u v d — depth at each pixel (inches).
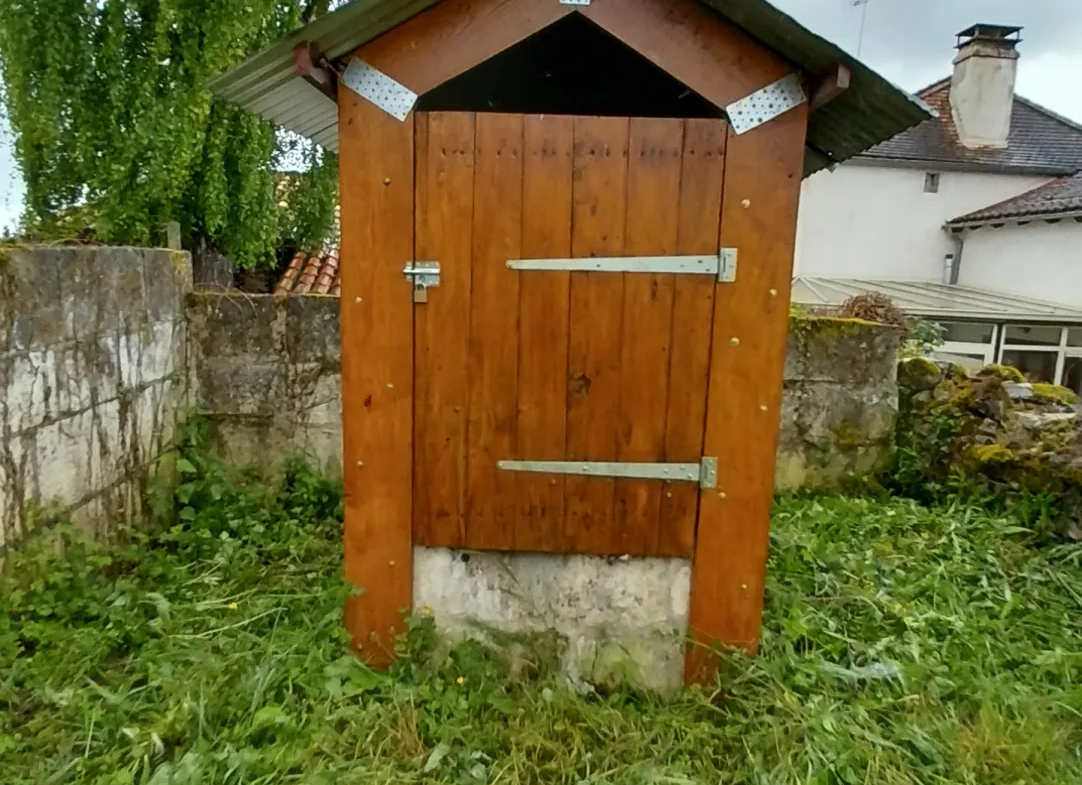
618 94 128.5
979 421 166.7
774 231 86.9
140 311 134.3
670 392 91.0
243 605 108.6
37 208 171.6
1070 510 143.3
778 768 80.3
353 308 90.2
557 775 80.2
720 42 83.6
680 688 97.7
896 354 171.9
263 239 198.5
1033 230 422.3
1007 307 400.2
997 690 94.4
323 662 92.2
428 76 85.0
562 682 95.1
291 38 79.4
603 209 87.2
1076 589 125.0
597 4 83.7
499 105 131.2
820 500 167.6
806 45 79.3
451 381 91.6
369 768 78.0
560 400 91.6
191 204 180.7
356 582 96.8
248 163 184.1
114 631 95.6
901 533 148.9
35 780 71.0
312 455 163.6
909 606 117.0
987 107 481.7
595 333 89.9
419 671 93.8
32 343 101.0
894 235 481.4
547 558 96.4
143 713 81.8
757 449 91.8
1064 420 151.9
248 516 142.5
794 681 94.9
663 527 94.5
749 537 94.2
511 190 87.1
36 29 155.9
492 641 98.2
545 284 89.0
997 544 141.8
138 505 133.1
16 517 97.7
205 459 150.7
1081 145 499.2
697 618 96.7
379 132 86.4
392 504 94.8
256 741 80.0
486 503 94.4
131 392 130.6
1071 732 89.6
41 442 103.3
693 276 88.3
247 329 159.9
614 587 96.7
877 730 87.0
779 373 90.0
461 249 88.6
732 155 85.7
